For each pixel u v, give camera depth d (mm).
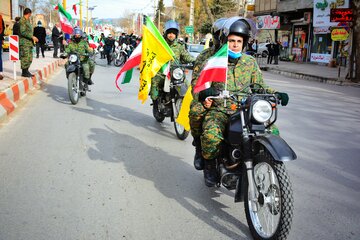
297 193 4746
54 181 4766
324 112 10211
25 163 5379
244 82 4117
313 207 4352
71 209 4027
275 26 37469
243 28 3986
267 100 3434
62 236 3494
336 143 7133
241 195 3734
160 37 6426
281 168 3348
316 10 28391
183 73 7098
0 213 3881
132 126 7891
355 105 11609
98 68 21141
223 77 3912
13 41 11156
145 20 6391
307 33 33750
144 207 4160
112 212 4004
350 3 25453
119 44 24188
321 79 19641
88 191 4508
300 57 34656
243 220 3959
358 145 7031
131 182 4855
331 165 5871
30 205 4082
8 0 49156
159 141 6863
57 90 12258
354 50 18203
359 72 18031
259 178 3684
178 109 7098
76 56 9766
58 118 8273
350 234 3760
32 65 16719
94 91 12359
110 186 4691
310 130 8102
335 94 14172
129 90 12836
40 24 21625
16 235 3479
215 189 4750
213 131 3891
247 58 4176
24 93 11000
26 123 7730
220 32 4113
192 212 4094
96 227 3680
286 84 17328
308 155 6348
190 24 40062
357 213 4234
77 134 7031
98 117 8547
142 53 6383
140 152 6145
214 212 4117
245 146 3582
